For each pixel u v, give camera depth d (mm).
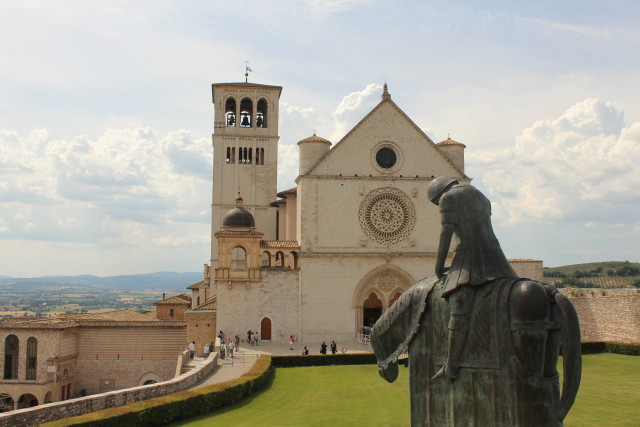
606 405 35031
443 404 13977
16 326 68938
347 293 73188
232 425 31969
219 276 71625
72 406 31219
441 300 14234
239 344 69625
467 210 14141
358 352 62406
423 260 74812
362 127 75438
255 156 103000
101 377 73438
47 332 68812
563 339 13141
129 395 35344
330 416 33594
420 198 75625
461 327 13578
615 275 175375
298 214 76688
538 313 12828
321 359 56156
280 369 54125
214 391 37344
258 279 72000
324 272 73062
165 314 99312
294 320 72250
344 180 74562
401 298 15617
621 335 63531
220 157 102312
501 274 13727
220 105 103062
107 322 74062
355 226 74250
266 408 37219
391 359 15078
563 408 13094
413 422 14703
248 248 72375
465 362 13531
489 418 13109
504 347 13078
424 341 14578
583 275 182250
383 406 36188
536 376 12836
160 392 38250
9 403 67688
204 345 72000
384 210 75000
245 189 102312
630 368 50094
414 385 14711
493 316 13273
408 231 75125
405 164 75812
